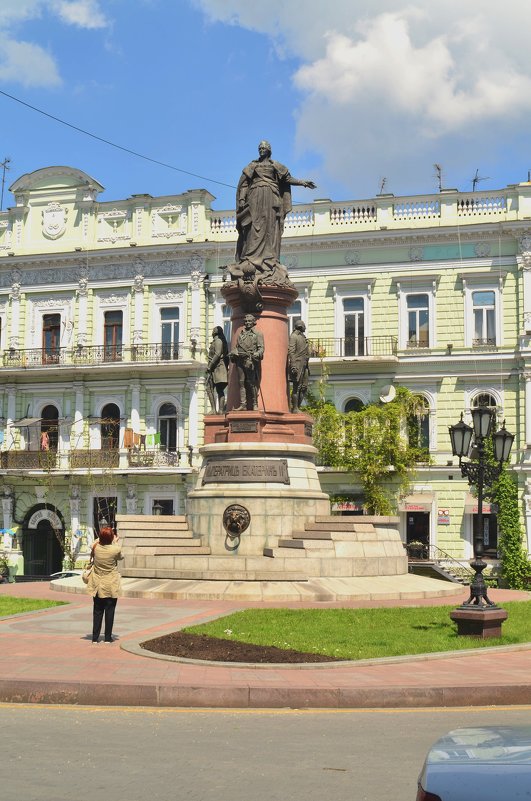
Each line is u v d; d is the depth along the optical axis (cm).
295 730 944
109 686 1081
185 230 4912
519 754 464
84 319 5028
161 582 2233
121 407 4938
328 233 4728
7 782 754
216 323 4888
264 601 2062
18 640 1470
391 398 4541
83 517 4909
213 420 2558
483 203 4609
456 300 4609
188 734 922
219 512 2420
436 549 4491
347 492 4578
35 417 5072
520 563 4309
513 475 4434
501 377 4522
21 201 5194
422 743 891
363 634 1530
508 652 1416
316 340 4706
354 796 723
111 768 796
